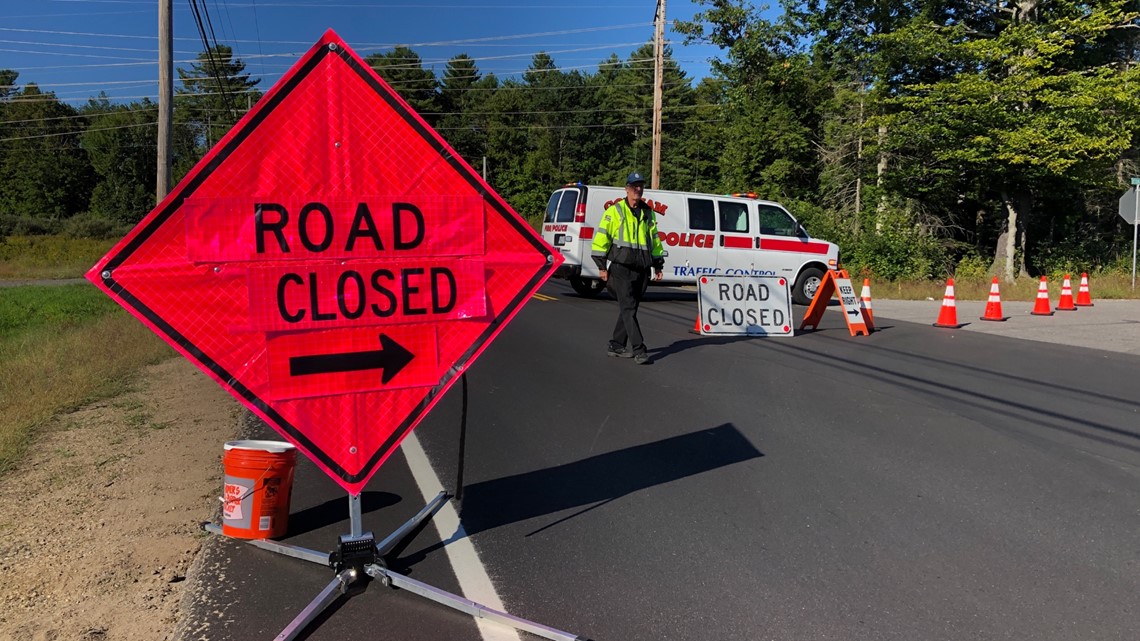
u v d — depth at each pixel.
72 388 6.79
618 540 3.81
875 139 25.25
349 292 3.18
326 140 3.10
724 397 6.81
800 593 3.27
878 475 4.80
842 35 27.12
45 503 4.15
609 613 3.09
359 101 3.13
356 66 3.11
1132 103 20.23
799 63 27.80
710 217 14.48
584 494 4.45
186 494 4.32
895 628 2.99
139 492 4.34
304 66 3.05
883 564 3.56
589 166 65.50
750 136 29.53
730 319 10.52
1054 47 20.47
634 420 6.04
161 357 8.86
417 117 3.21
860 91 26.03
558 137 66.62
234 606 3.08
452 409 6.35
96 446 5.23
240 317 3.04
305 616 2.90
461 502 4.14
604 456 5.16
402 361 3.29
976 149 21.23
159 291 2.91
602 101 67.00
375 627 2.93
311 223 3.10
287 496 3.75
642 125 61.56
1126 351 9.60
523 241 3.46
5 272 30.22
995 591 3.30
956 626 3.01
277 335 3.09
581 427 5.84
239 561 3.49
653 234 8.37
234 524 3.65
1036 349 9.71
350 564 3.23
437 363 3.36
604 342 9.71
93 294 20.34
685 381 7.46
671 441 5.50
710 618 3.06
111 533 3.76
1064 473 4.86
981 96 21.12
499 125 67.50
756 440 5.53
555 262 3.51
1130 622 3.05
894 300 17.50
